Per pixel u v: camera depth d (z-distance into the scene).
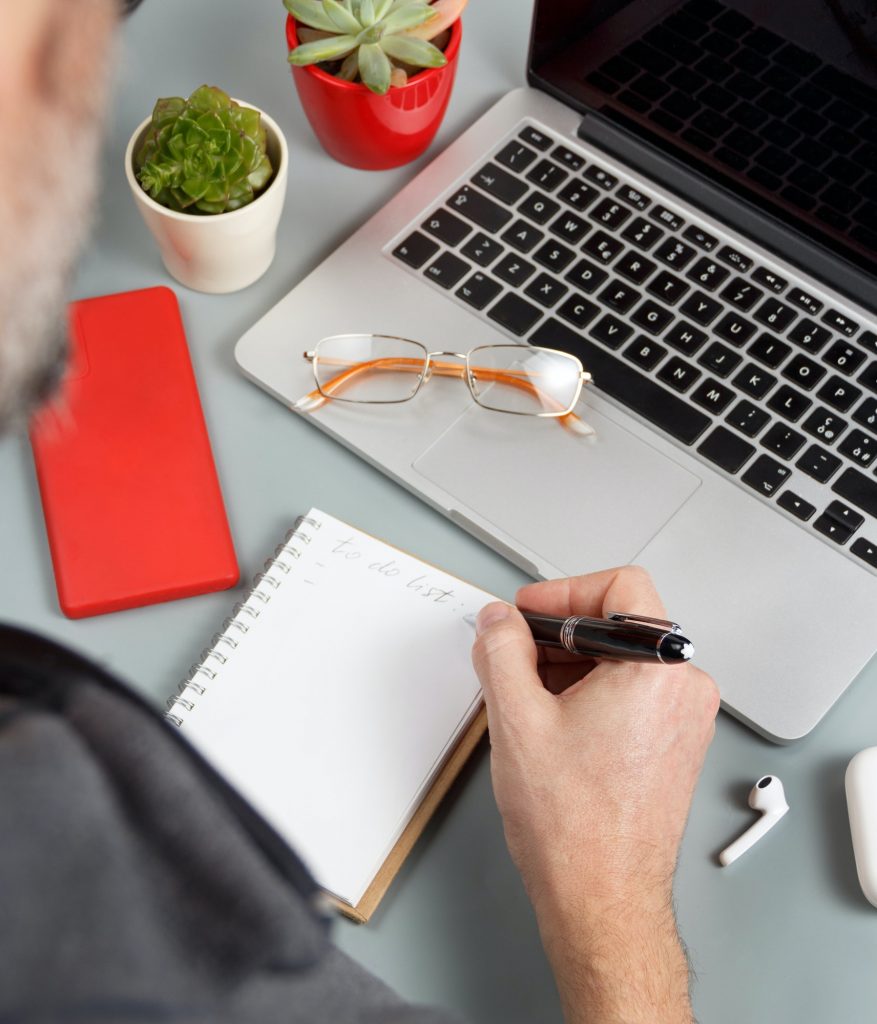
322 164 0.88
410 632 0.68
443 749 0.64
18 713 0.26
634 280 0.81
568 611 0.67
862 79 0.72
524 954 0.62
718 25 0.76
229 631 0.68
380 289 0.81
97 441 0.73
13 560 0.71
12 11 0.21
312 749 0.64
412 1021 0.34
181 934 0.25
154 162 0.72
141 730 0.27
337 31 0.75
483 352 0.78
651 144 0.85
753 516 0.73
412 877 0.64
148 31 0.92
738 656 0.68
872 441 0.75
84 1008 0.22
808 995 0.62
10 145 0.23
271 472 0.76
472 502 0.73
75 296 0.80
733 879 0.65
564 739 0.59
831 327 0.80
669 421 0.76
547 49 0.86
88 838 0.24
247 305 0.82
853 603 0.70
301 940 0.26
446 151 0.86
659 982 0.55
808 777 0.67
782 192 0.80
